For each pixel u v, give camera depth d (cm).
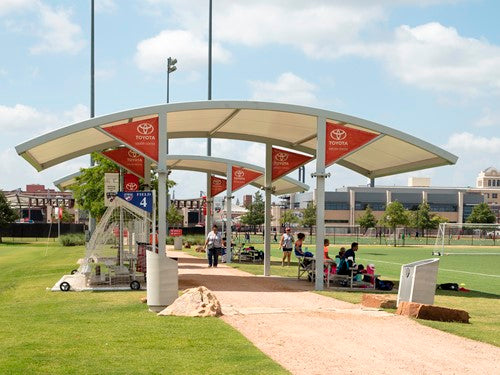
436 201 11988
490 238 9012
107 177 2142
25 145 1666
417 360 857
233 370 776
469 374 789
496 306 1499
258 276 2222
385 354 889
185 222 10862
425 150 1836
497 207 13688
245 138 2292
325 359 849
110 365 800
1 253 4275
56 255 3722
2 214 6303
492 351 925
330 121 1850
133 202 1831
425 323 1150
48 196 10712
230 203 3136
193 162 3234
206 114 1905
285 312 1254
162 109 1738
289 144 2338
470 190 13988
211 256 2675
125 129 1733
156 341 949
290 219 10756
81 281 1908
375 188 11819
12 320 1186
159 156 1745
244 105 1780
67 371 768
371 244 6525
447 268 3083
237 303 1420
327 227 10919
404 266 1377
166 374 757
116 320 1160
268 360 829
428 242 7250
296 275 2308
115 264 1945
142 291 1678
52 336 997
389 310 1323
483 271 2872
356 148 1833
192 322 1123
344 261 1892
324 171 1823
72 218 9662
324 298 1567
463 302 1575
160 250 1752
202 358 839
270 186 2300
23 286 1911
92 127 1700
